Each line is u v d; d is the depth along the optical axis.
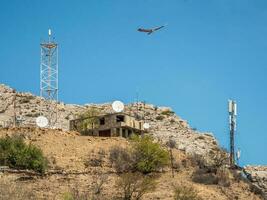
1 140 178.62
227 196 182.75
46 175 172.12
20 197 148.38
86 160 186.75
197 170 192.88
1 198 144.75
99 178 175.00
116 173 182.75
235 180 194.25
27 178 167.00
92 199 157.38
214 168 195.88
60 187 165.12
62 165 181.12
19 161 173.12
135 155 189.75
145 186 166.88
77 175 175.88
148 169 187.62
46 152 188.00
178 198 165.88
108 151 193.62
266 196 193.00
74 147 194.25
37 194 155.25
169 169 191.88
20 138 183.62
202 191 178.50
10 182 157.38
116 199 162.00
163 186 176.25
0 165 172.12
